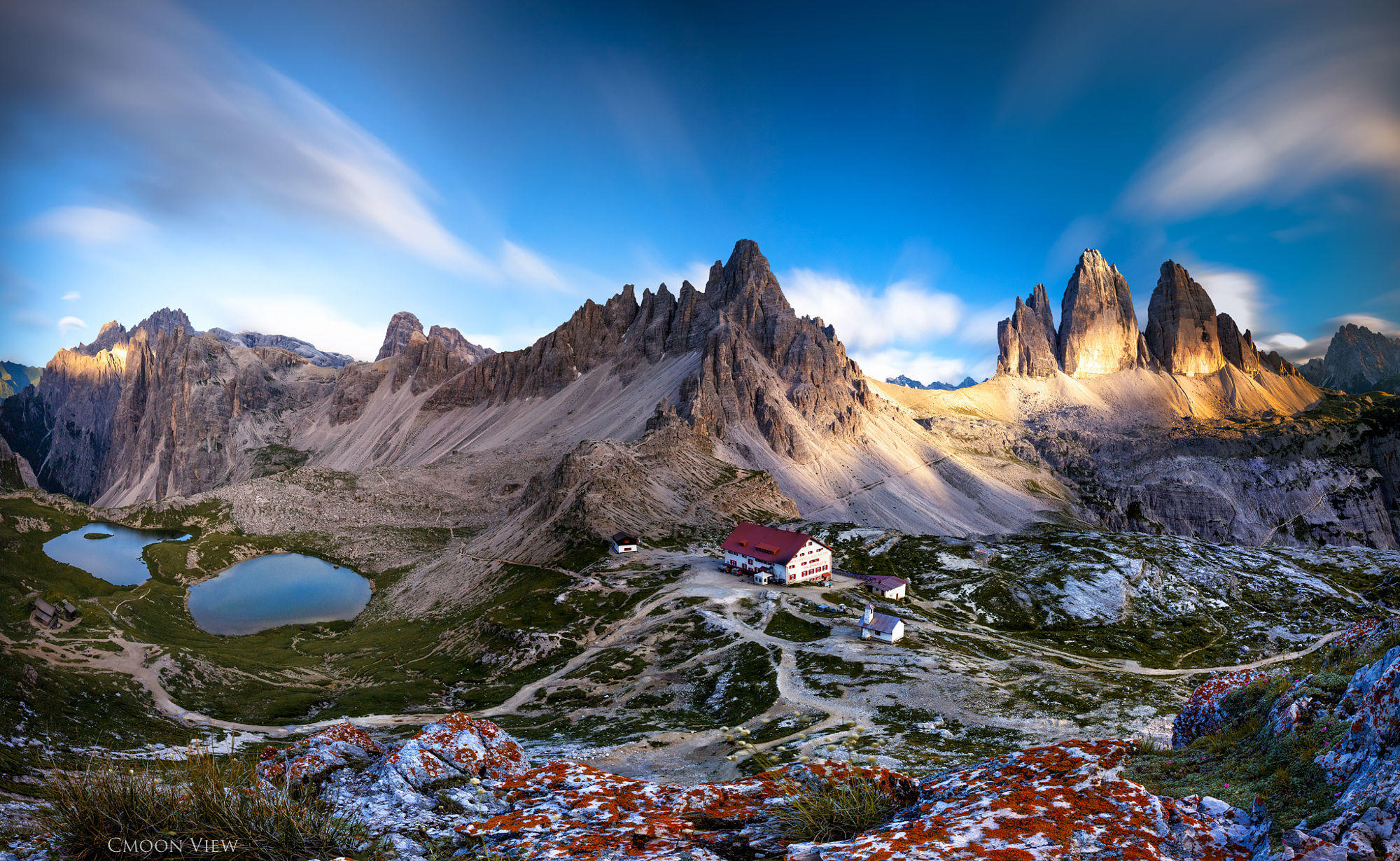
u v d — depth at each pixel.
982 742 63.22
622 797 12.30
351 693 110.62
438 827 11.19
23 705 69.94
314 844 10.05
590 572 167.50
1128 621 133.00
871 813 10.67
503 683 112.38
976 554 171.38
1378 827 7.75
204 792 10.23
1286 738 11.47
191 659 112.62
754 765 59.38
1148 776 11.64
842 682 85.81
